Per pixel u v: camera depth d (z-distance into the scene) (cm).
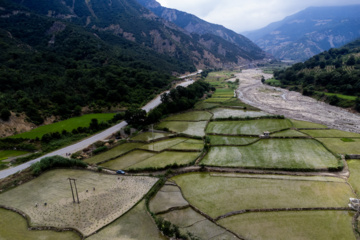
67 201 4794
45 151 6988
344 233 3850
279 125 9375
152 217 4256
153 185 5309
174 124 10006
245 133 8588
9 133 7644
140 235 3850
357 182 5328
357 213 4275
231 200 4784
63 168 6219
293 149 7119
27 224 4184
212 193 5059
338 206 4491
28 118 8575
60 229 4031
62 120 9562
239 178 5631
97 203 4697
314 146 7300
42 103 9600
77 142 7712
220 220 4234
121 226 4062
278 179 5522
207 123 10006
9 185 5328
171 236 3775
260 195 4922
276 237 3791
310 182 5353
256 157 6644
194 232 3962
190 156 6812
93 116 10219
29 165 6166
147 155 7006
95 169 6094
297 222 4122
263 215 4322
